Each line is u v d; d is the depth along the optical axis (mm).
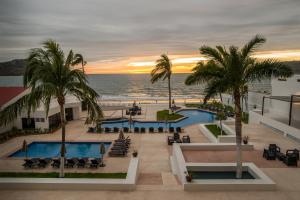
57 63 12852
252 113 28094
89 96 13203
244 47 12031
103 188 10977
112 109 39219
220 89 11906
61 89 13078
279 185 11391
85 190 10938
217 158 15367
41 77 12328
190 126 28969
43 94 12109
